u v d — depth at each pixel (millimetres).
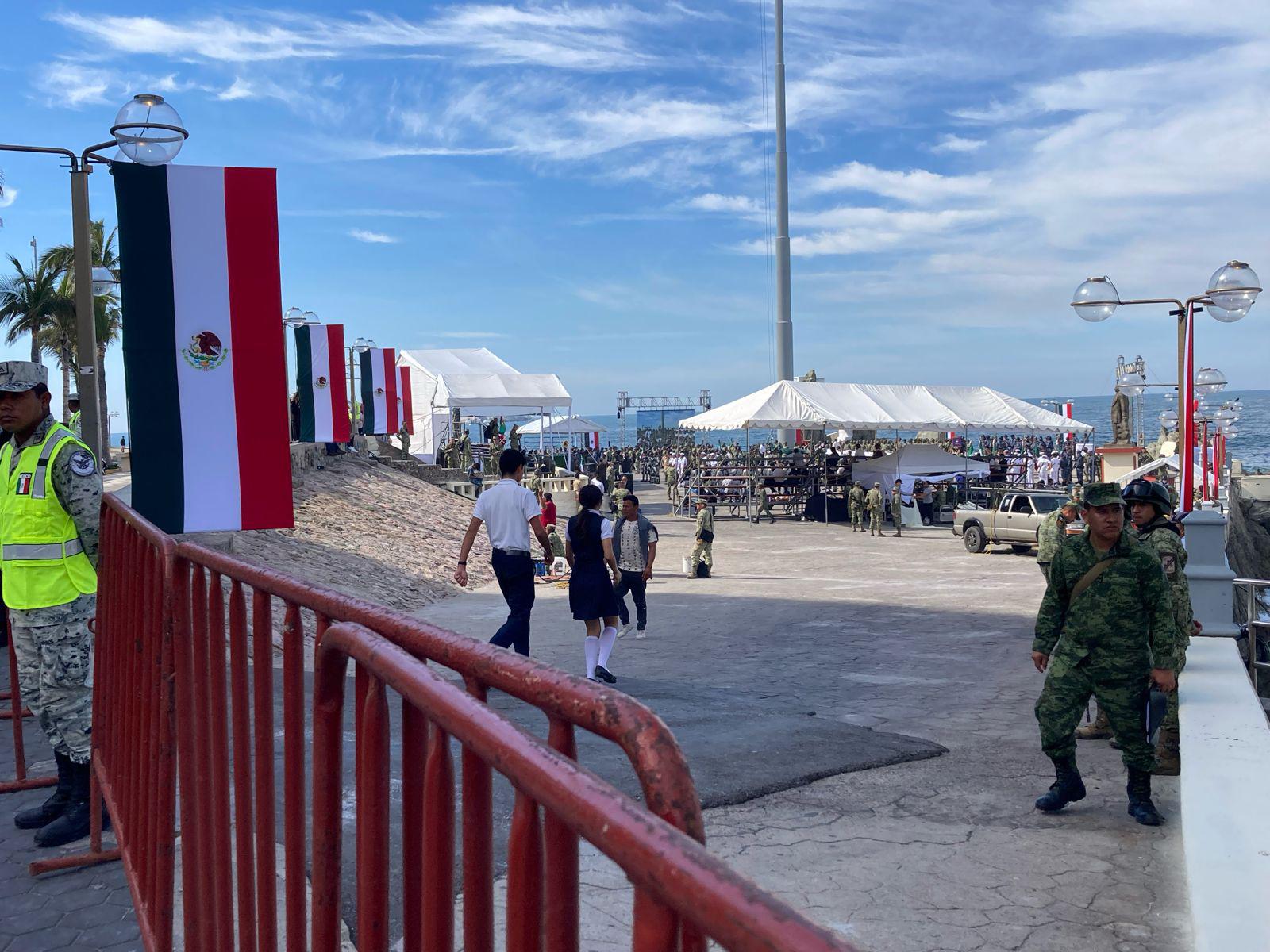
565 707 1016
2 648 6977
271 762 2230
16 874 3941
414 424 38594
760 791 5559
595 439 62625
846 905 4125
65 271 51688
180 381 6371
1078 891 4270
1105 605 5117
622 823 776
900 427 35750
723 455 48719
